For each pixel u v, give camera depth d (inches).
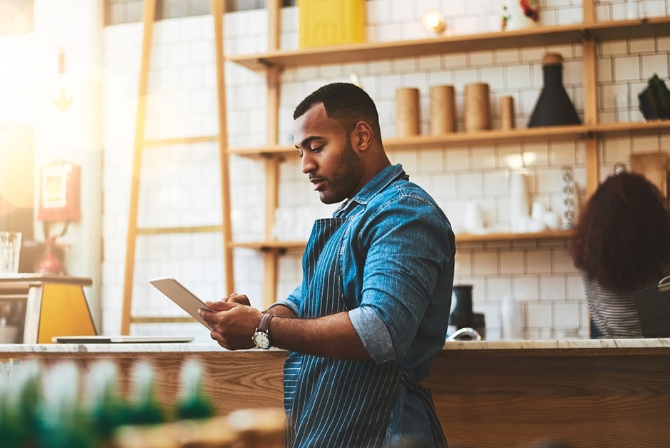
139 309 235.9
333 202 94.3
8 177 241.9
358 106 93.0
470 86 207.5
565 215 202.4
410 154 218.5
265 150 218.4
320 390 87.0
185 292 88.7
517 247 210.8
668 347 101.2
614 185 108.7
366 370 85.9
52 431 53.7
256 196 228.7
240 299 96.7
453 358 110.5
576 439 106.4
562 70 204.7
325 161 91.7
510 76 214.1
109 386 57.3
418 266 83.0
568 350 104.5
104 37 243.6
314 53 215.6
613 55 207.8
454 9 217.0
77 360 121.1
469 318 180.4
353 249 87.5
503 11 206.4
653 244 106.0
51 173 237.9
